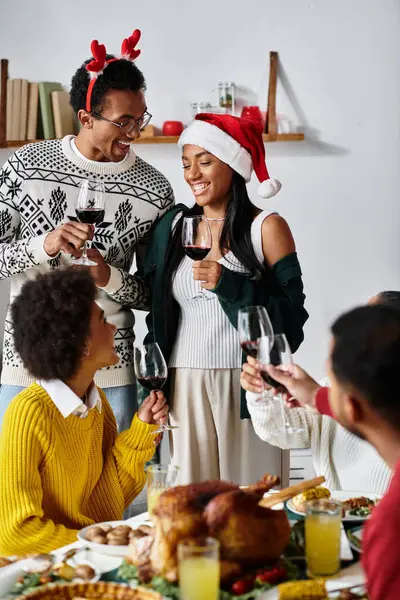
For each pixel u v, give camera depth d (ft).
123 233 9.00
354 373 3.95
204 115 8.80
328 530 4.75
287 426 6.76
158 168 15.92
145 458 6.98
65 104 15.26
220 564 4.43
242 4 15.24
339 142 15.44
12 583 4.77
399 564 3.78
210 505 4.50
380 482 6.82
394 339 3.91
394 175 15.44
